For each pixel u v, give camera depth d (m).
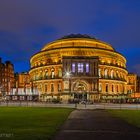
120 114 54.34
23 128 28.67
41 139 21.70
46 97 160.12
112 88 167.25
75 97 145.25
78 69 149.12
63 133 25.41
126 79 194.12
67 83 147.12
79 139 21.94
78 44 173.75
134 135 24.42
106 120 39.78
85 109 75.81
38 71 176.62
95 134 24.80
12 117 43.69
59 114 52.34
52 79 163.38
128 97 158.38
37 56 184.00
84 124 33.72
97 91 146.62
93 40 177.75
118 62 182.62
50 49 173.38
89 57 150.00
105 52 172.38
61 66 163.38
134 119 41.88
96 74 148.38
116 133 25.58
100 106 95.31
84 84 147.62
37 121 37.06
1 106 92.44
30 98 158.00
